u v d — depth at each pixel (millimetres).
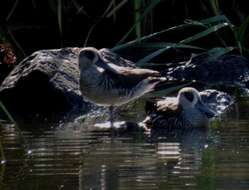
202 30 30359
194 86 26516
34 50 30312
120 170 16438
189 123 21328
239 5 30484
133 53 29141
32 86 24656
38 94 24625
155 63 28641
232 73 27453
